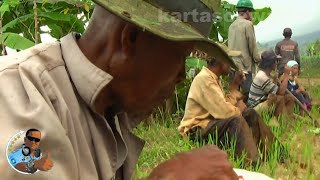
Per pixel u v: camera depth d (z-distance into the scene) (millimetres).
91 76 1388
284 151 5676
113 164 1493
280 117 7316
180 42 1349
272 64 7453
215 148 1547
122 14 1221
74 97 1406
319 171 5359
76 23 6938
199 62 7914
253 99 7555
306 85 13141
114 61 1388
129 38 1356
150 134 6852
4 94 1271
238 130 5332
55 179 1211
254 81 7523
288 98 7633
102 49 1408
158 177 1444
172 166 1463
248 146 5262
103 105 1460
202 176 1439
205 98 5609
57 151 1238
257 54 8719
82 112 1426
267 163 5324
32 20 6762
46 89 1346
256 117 5707
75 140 1358
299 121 7680
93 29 1430
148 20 1275
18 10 7180
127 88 1420
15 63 1357
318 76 15125
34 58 1399
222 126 5457
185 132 5836
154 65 1387
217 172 1461
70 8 7047
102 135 1468
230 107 5535
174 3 1341
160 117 8195
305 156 5609
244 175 2662
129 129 1723
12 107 1246
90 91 1392
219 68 5637
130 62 1378
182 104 8586
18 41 5656
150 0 1313
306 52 18172
